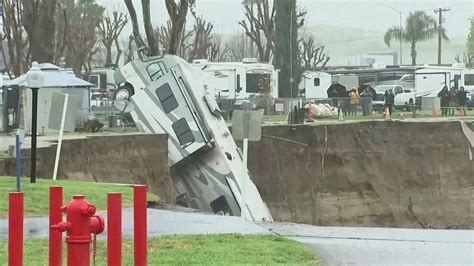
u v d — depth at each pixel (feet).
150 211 196.13
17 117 373.81
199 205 305.53
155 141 312.91
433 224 439.63
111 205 91.25
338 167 428.15
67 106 238.27
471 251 147.84
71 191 202.69
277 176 407.03
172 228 165.68
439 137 452.35
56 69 375.25
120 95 327.67
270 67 617.21
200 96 320.50
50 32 451.53
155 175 310.04
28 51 470.80
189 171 314.96
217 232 160.56
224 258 129.59
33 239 145.07
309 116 486.38
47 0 450.30
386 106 547.90
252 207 293.02
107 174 295.89
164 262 124.57
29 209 180.04
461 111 565.94
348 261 135.13
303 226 181.06
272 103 540.11
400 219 434.71
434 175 446.19
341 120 480.64
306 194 415.44
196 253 133.49
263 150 405.18
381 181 437.58
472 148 455.22
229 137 319.68
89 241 90.99
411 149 447.01
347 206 425.28
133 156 306.35
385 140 443.32
